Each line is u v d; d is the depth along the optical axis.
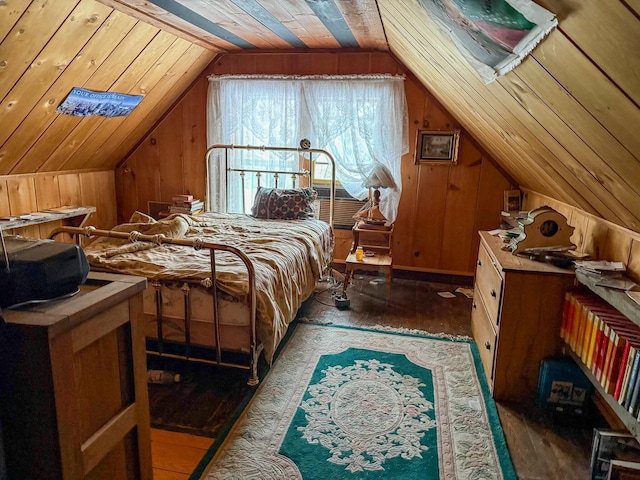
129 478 1.14
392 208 4.07
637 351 1.45
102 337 0.99
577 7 0.79
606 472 1.67
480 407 2.23
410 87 4.00
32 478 0.90
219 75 4.27
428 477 1.75
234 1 2.60
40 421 0.87
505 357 2.25
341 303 3.50
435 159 4.06
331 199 4.11
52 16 2.41
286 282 2.58
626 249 1.91
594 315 1.80
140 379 1.13
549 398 2.15
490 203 4.07
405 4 1.81
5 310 0.88
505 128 2.22
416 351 2.80
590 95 1.07
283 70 4.19
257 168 4.40
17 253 0.92
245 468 1.76
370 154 4.09
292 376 2.46
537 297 2.16
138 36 3.11
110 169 4.68
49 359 0.83
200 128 4.46
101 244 2.80
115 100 3.58
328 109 4.11
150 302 2.30
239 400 2.23
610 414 2.00
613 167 1.36
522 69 1.27
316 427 2.03
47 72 2.77
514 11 0.97
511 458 1.87
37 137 3.29
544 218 2.32
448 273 4.28
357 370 2.55
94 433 0.99
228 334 2.24
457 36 1.49
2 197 3.45
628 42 0.78
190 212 4.32
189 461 1.80
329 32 3.37
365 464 1.81
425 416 2.14
